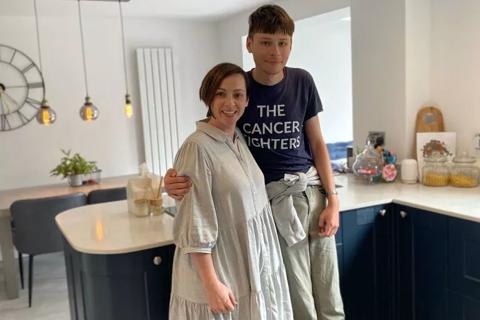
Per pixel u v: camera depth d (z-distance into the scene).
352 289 2.20
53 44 4.34
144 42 4.79
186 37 5.02
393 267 2.30
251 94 1.63
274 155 1.67
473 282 1.94
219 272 1.41
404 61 2.67
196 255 1.36
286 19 1.51
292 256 1.67
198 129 1.45
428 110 2.71
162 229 1.91
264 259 1.50
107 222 2.06
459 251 1.98
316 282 1.77
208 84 1.42
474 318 1.96
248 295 1.46
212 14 4.64
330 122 5.55
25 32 4.22
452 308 2.05
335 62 5.48
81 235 1.87
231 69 1.42
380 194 2.34
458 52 2.58
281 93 1.63
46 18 4.29
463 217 1.93
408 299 2.27
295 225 1.65
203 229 1.35
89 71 4.54
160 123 4.87
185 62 5.04
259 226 1.49
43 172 4.42
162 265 1.75
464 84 2.56
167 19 4.87
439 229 2.05
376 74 2.87
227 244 1.42
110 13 4.32
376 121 2.91
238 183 1.41
